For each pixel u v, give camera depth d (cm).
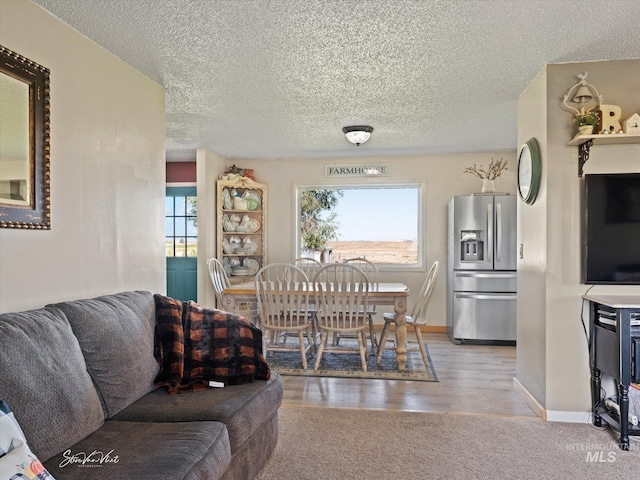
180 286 641
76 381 170
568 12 228
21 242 202
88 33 246
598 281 287
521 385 348
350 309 399
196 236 632
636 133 270
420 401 333
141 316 232
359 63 294
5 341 152
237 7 222
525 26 243
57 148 226
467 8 224
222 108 394
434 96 362
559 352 296
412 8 224
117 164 278
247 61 290
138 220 301
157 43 260
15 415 143
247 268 624
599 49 273
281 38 257
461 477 223
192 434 173
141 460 151
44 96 214
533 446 257
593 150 294
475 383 377
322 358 458
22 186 201
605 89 291
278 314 410
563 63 295
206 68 300
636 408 265
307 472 228
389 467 233
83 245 245
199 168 568
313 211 666
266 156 626
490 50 274
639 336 249
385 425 287
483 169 600
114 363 199
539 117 312
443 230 613
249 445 213
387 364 438
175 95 358
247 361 242
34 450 146
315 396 344
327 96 361
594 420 286
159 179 329
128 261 288
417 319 443
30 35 209
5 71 193
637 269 284
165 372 229
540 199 309
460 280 534
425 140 523
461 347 516
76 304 203
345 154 612
